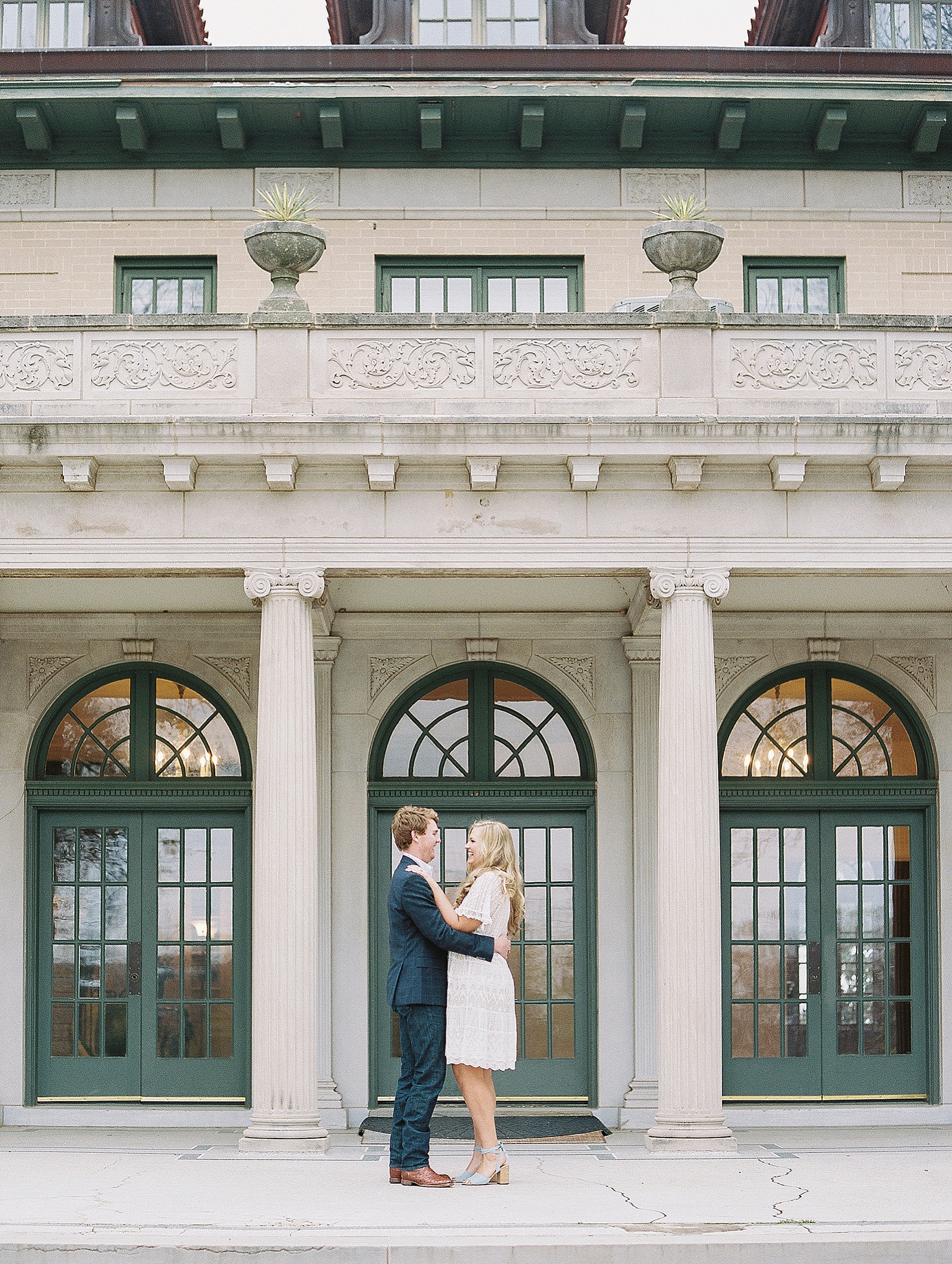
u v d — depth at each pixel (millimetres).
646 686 13828
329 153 14797
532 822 14039
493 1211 8430
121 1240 7770
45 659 14023
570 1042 13828
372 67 14578
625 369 11516
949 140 14938
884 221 14883
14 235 14742
